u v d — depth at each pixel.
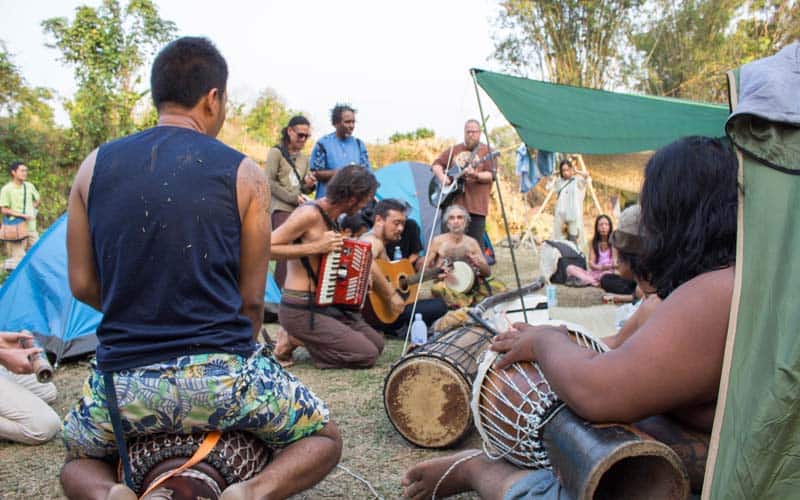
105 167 1.90
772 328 1.38
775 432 1.34
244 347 1.93
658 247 1.62
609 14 17.25
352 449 3.20
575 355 1.64
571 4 17.28
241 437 1.98
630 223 2.00
